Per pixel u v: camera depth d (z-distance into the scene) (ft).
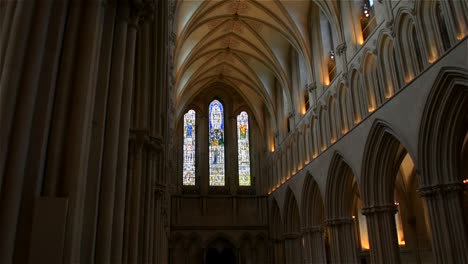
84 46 14.61
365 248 105.19
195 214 120.26
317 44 86.33
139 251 29.04
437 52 47.42
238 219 121.60
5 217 10.87
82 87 14.05
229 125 131.23
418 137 49.11
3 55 12.38
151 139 32.86
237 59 117.70
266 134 129.49
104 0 17.38
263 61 109.29
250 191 126.21
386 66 58.34
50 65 13.43
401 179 96.68
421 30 49.73
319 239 89.20
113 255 18.92
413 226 93.25
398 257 58.18
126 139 20.81
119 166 20.33
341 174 75.20
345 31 72.08
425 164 48.55
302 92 97.55
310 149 89.61
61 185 12.87
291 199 105.29
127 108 21.03
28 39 12.61
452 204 45.70
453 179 46.11
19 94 12.02
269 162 124.36
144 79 30.71
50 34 13.71
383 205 60.34
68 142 13.35
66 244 12.19
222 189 124.36
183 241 116.67
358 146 64.85
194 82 122.11
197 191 123.44
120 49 19.71
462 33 43.16
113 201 17.84
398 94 54.08
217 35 105.09
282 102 115.44
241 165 128.88
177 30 85.30
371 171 62.18
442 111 46.39
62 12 14.26
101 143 17.06
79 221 13.46
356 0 68.95
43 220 11.81
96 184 16.40
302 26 89.61
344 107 72.38
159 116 36.06
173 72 84.07
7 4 13.09
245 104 134.72
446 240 45.16
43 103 12.93
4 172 11.20
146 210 30.45
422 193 48.39
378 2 60.54
